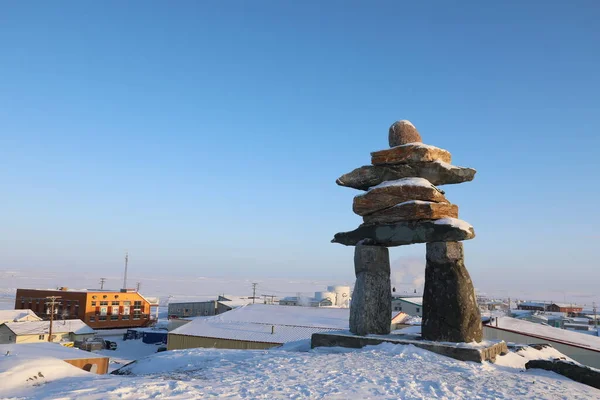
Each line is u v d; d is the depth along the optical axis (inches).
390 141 650.2
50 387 434.3
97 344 2137.1
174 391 373.4
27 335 2130.9
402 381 418.9
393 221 610.9
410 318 1872.5
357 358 515.2
